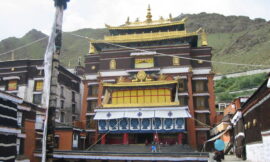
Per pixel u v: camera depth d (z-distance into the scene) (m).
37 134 34.50
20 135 29.66
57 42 13.00
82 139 47.88
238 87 104.00
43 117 35.91
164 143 41.56
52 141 11.88
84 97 56.19
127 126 40.12
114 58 54.97
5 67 56.44
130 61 54.22
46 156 11.63
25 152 30.83
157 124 39.41
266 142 20.72
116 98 43.41
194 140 46.34
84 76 57.66
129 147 38.53
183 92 49.91
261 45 190.38
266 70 115.75
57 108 53.56
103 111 41.06
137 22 59.62
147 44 54.44
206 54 54.00
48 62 12.66
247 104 27.78
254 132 25.31
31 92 53.75
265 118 20.84
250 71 119.44
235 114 34.19
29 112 32.28
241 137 31.41
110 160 33.66
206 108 50.50
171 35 52.53
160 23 57.91
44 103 12.33
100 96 53.12
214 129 46.16
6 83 55.53
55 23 13.18
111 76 53.81
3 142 22.30
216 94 101.56
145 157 31.84
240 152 32.19
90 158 33.44
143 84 42.41
